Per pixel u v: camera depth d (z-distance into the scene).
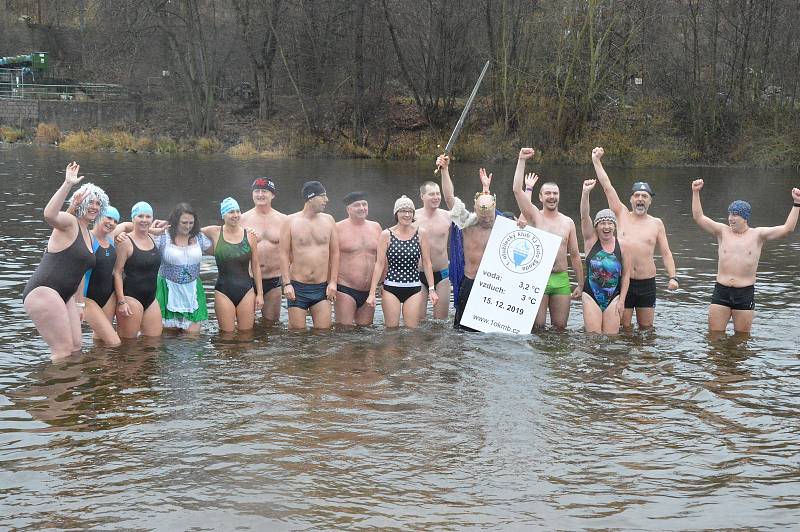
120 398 7.71
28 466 6.29
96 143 44.47
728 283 10.09
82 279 9.30
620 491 5.99
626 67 41.97
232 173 32.66
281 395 7.84
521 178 10.30
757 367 8.85
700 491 6.01
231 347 9.40
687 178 33.72
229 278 9.98
